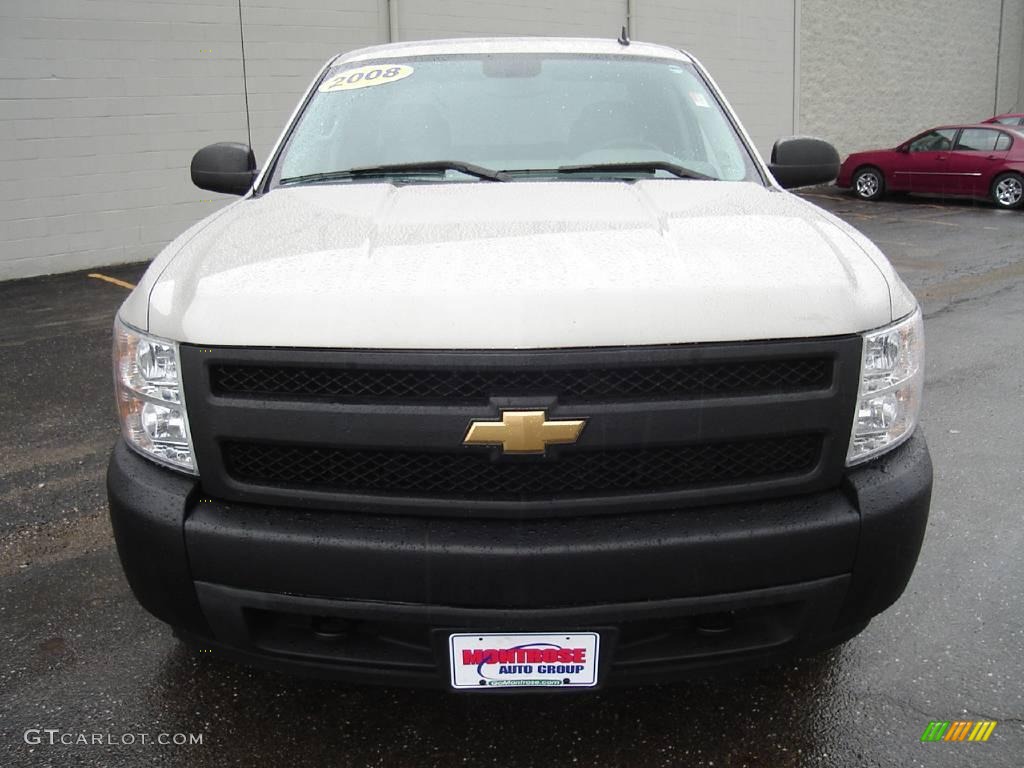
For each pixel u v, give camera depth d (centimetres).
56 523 371
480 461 199
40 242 980
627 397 196
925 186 1617
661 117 330
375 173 307
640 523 201
